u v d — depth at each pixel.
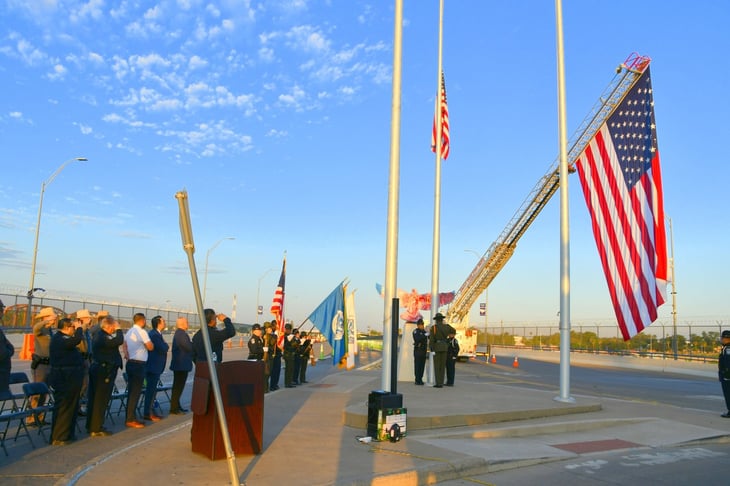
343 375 21.55
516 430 9.75
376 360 36.31
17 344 28.81
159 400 13.63
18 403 12.86
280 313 19.89
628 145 13.81
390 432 8.48
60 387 8.40
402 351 18.03
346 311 24.75
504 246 38.78
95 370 9.00
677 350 38.72
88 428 9.02
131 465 6.84
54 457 7.59
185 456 7.32
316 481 6.24
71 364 8.48
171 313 52.81
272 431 9.05
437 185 18.03
